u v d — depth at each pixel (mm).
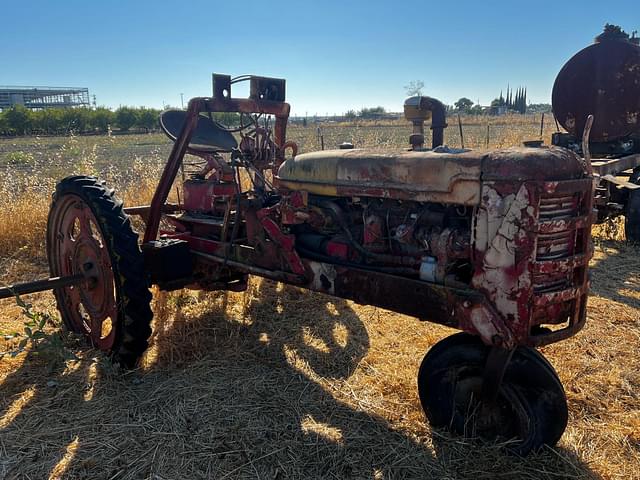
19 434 2846
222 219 4156
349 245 3162
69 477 2521
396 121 49312
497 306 2449
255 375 3498
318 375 3516
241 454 2689
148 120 53312
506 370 2621
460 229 2646
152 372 3537
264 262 3525
